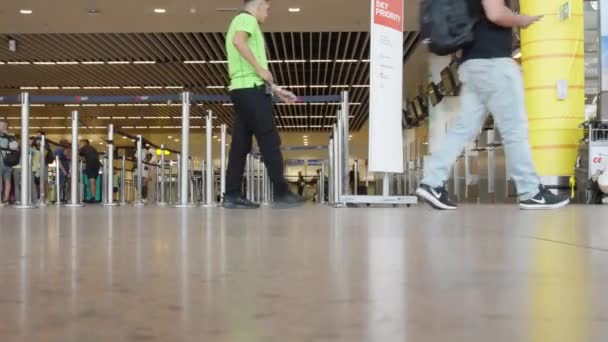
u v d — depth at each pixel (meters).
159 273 0.79
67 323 0.45
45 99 5.88
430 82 13.07
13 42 12.32
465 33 3.29
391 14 4.75
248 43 3.83
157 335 0.41
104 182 8.62
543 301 0.55
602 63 6.28
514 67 3.36
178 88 17.27
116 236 1.55
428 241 1.33
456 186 10.07
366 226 1.98
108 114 20.95
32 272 0.80
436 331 0.42
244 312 0.50
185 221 2.45
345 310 0.50
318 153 25.83
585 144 5.82
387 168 4.74
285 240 1.39
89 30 11.63
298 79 16.09
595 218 2.42
